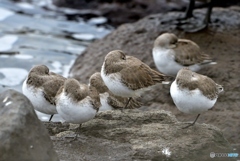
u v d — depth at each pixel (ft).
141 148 34.71
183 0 74.95
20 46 67.82
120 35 60.03
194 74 36.81
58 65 62.59
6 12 79.71
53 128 37.81
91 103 34.17
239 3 75.05
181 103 36.06
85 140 35.83
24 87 38.60
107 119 39.04
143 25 61.00
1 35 71.10
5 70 59.93
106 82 39.09
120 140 35.99
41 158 30.45
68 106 33.88
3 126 30.19
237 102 47.80
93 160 33.68
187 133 36.45
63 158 33.65
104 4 79.25
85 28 76.18
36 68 38.78
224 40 56.70
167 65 49.44
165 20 61.46
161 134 36.32
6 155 29.76
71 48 68.64
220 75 50.88
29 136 30.45
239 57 53.72
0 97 32.01
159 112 39.75
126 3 77.56
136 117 38.88
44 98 38.01
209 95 35.88
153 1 76.02
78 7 80.94
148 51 55.93
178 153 34.47
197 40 56.80
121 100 43.04
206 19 59.47
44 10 81.71
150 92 50.52
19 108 30.83
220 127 44.91
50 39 71.20
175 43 49.65
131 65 39.04
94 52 58.80
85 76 55.11
